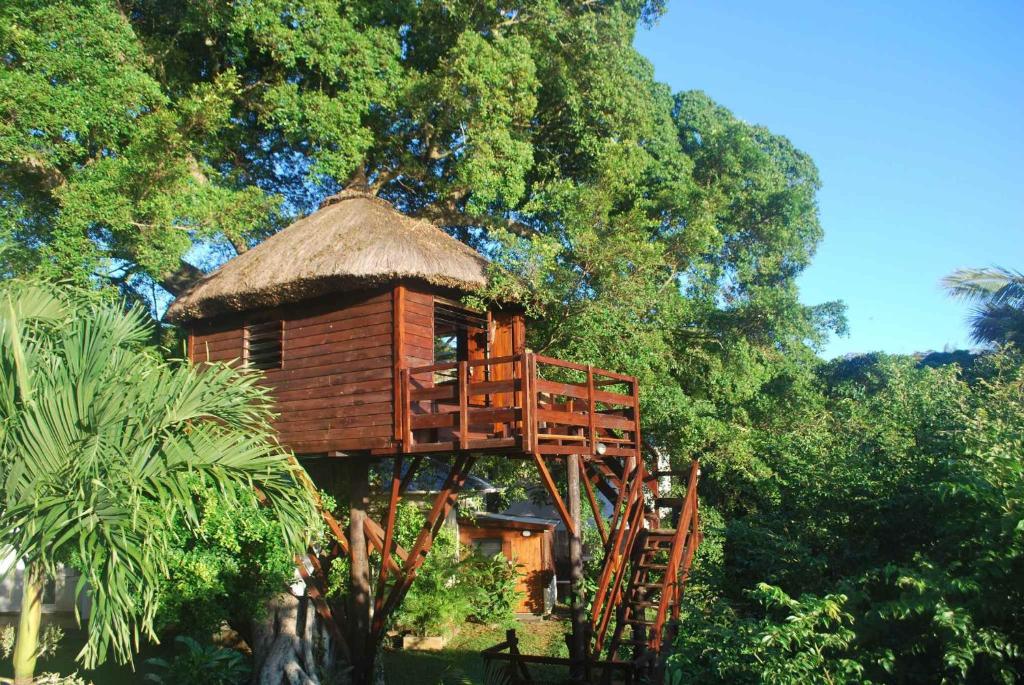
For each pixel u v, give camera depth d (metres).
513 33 17.94
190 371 8.03
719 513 19.47
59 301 8.45
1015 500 6.38
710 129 21.67
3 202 14.63
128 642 6.57
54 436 7.07
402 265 10.93
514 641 11.65
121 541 6.62
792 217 20.83
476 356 13.59
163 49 16.88
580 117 18.09
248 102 17.42
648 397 16.56
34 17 13.22
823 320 20.73
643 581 12.63
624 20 18.20
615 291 14.90
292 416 11.70
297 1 16.06
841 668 6.28
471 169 15.94
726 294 21.95
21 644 7.41
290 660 11.95
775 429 20.22
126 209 13.40
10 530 6.80
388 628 15.02
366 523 12.39
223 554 10.04
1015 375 10.80
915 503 8.09
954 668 6.28
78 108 13.17
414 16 18.06
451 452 10.64
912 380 11.85
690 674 7.20
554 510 26.22
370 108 17.73
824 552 8.87
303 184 20.47
